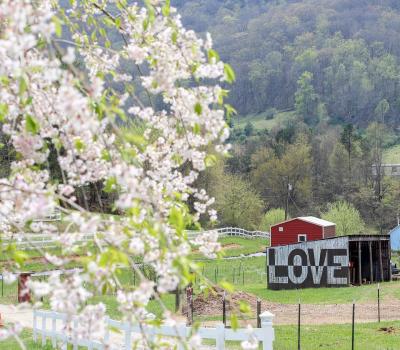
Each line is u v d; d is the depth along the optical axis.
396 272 63.34
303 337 29.00
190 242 8.49
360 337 29.09
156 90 7.47
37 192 6.19
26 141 7.19
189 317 27.95
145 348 7.12
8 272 7.14
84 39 8.30
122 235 6.40
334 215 96.00
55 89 7.08
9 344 23.19
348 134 141.12
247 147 156.25
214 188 88.62
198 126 7.15
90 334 6.54
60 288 6.16
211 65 7.24
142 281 6.31
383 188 130.50
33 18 5.86
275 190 132.25
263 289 54.78
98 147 7.37
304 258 54.62
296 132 155.12
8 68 5.88
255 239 98.25
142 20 7.73
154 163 8.41
